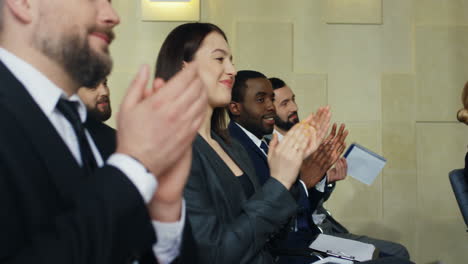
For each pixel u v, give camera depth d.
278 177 1.46
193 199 1.38
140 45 4.05
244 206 1.42
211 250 1.31
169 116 0.57
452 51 4.21
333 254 1.72
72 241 0.53
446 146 4.19
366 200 4.14
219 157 1.54
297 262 1.74
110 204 0.54
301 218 2.18
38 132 0.65
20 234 0.58
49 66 0.73
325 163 2.28
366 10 4.22
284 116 3.15
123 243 0.56
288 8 4.21
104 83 2.12
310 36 4.21
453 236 4.14
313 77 4.19
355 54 4.22
